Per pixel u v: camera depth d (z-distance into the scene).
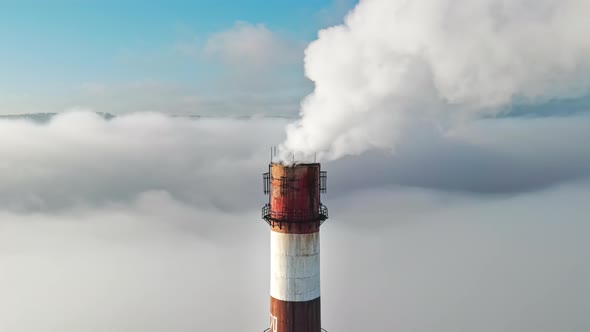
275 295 36.00
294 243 35.12
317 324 36.12
